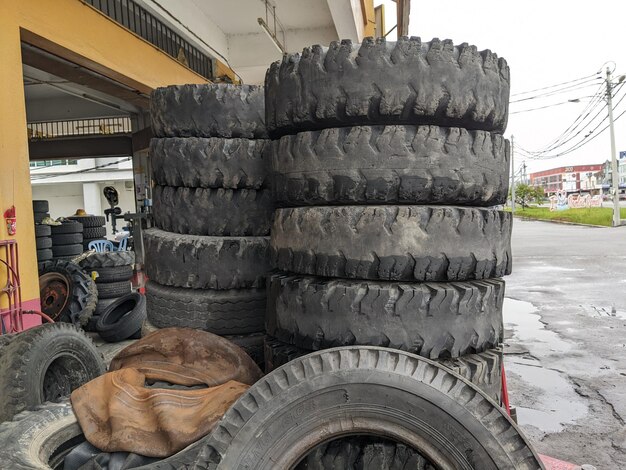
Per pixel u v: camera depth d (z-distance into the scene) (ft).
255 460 4.84
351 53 5.98
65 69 22.94
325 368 4.91
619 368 16.10
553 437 11.39
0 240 14.94
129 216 35.70
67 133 44.62
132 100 30.14
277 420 4.89
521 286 31.83
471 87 5.97
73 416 6.98
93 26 21.26
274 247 6.93
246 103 9.43
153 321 10.04
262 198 9.52
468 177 6.01
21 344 8.47
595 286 31.27
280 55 38.73
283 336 6.61
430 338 5.81
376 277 5.94
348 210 6.02
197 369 7.67
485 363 5.99
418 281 5.98
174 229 9.87
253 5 32.96
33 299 16.35
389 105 5.85
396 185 5.89
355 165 5.94
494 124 6.37
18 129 16.06
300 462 5.21
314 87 6.15
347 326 5.90
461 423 4.61
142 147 38.93
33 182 102.37
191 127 9.52
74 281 19.26
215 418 6.13
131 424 6.38
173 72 29.71
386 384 4.77
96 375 9.81
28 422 6.66
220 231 9.52
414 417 4.74
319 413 4.89
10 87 15.83
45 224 23.52
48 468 5.73
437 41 5.90
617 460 10.36
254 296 9.28
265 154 9.34
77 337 9.57
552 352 17.95
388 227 5.85
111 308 19.08
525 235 71.82
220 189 9.46
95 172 101.14
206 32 34.50
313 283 6.19
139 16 26.61
